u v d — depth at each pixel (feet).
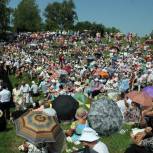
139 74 132.26
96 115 53.11
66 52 252.83
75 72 146.82
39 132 33.19
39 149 33.58
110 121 53.47
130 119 59.57
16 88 100.37
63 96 58.85
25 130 33.35
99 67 156.04
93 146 31.12
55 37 318.24
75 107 58.08
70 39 310.04
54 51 257.75
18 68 166.71
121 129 55.72
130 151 31.60
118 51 261.65
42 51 254.47
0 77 98.73
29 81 158.20
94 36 349.20
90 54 242.78
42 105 61.52
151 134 35.58
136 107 60.08
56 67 165.27
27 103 97.45
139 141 35.01
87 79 119.44
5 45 284.82
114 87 103.24
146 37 316.40
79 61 197.57
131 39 306.35
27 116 34.68
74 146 50.72
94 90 99.71
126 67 160.86
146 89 63.26
